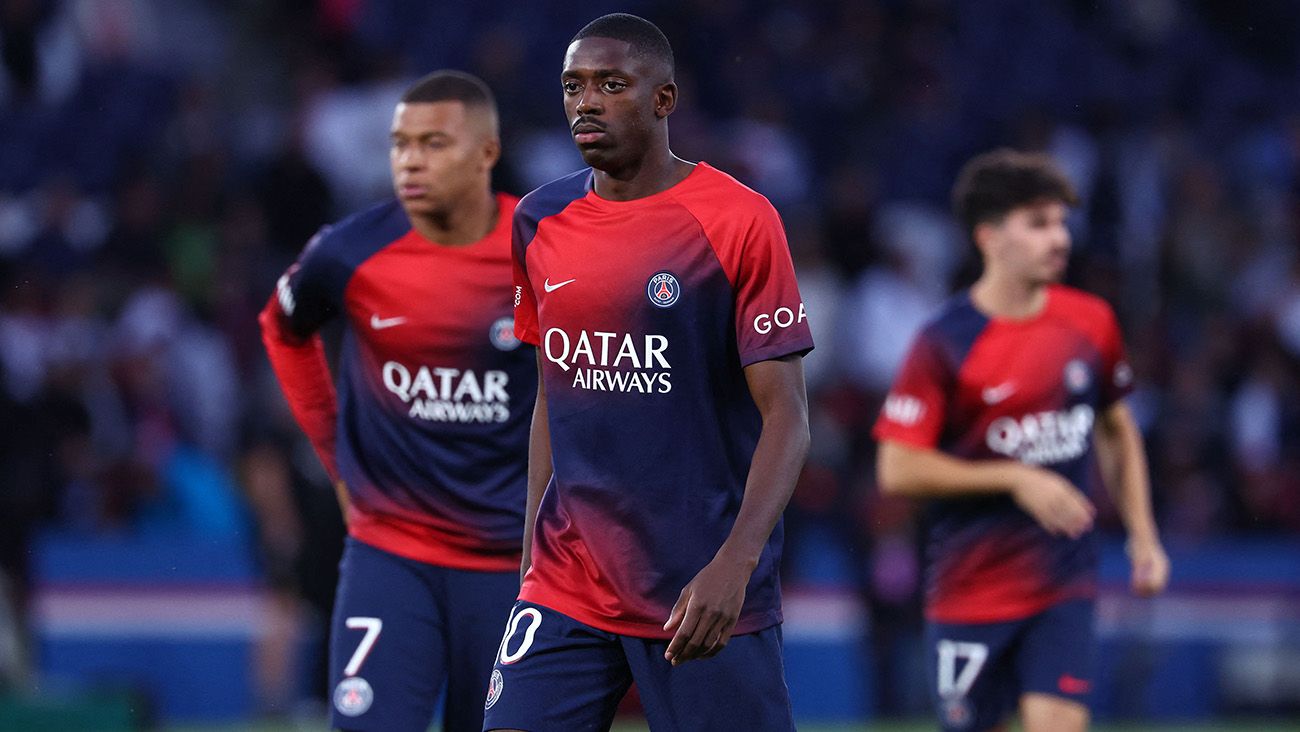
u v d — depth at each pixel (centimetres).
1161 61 6306
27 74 5172
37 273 4231
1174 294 5175
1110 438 2220
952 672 2102
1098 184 5244
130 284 4284
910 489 2102
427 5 5625
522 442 1759
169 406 4000
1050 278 2122
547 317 1365
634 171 1341
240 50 5734
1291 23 6631
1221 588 4081
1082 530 1967
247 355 4275
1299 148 5847
